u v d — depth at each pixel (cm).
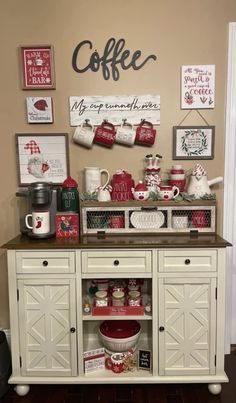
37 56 189
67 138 194
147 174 189
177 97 191
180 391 170
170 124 193
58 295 162
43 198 173
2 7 188
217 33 187
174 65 189
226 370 185
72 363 164
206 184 183
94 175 186
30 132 195
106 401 163
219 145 194
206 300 161
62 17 188
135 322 187
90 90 192
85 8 187
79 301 162
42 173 196
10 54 190
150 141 189
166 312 162
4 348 177
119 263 159
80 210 177
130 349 174
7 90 193
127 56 189
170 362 164
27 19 188
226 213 197
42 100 192
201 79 189
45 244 159
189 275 159
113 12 187
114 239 169
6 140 196
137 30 188
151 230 177
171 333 162
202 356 163
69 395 169
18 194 183
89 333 199
